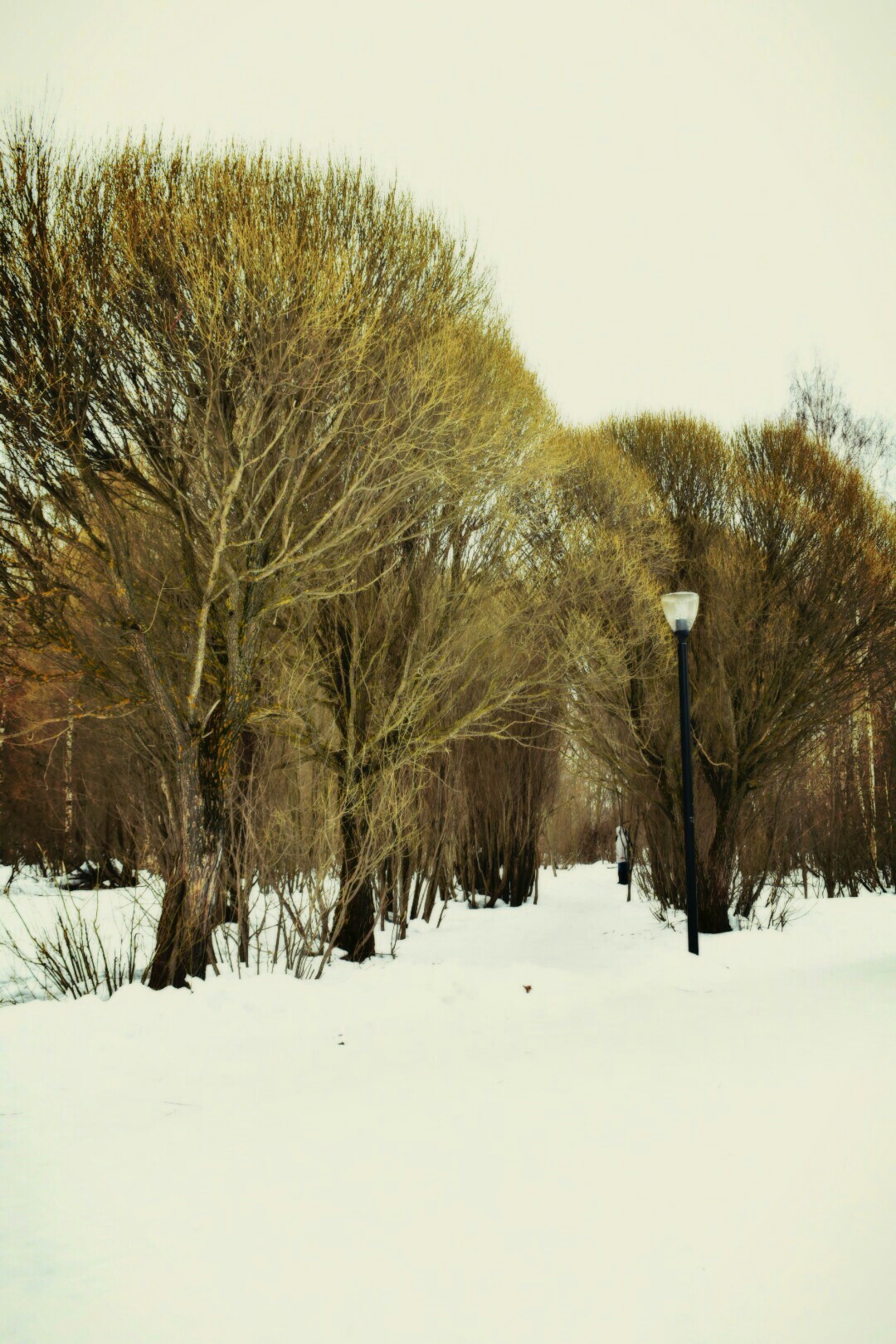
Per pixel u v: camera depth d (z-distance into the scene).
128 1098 5.21
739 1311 2.44
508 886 18.95
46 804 20.03
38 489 7.78
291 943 10.09
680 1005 8.04
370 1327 2.43
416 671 10.34
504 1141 4.06
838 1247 2.84
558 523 13.42
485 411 9.95
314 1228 3.15
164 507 8.66
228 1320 2.51
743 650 13.99
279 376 8.03
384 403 8.88
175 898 8.34
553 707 15.31
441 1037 6.90
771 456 15.14
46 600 8.02
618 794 16.20
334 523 9.12
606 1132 4.11
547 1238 2.98
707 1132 4.04
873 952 11.55
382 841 10.89
